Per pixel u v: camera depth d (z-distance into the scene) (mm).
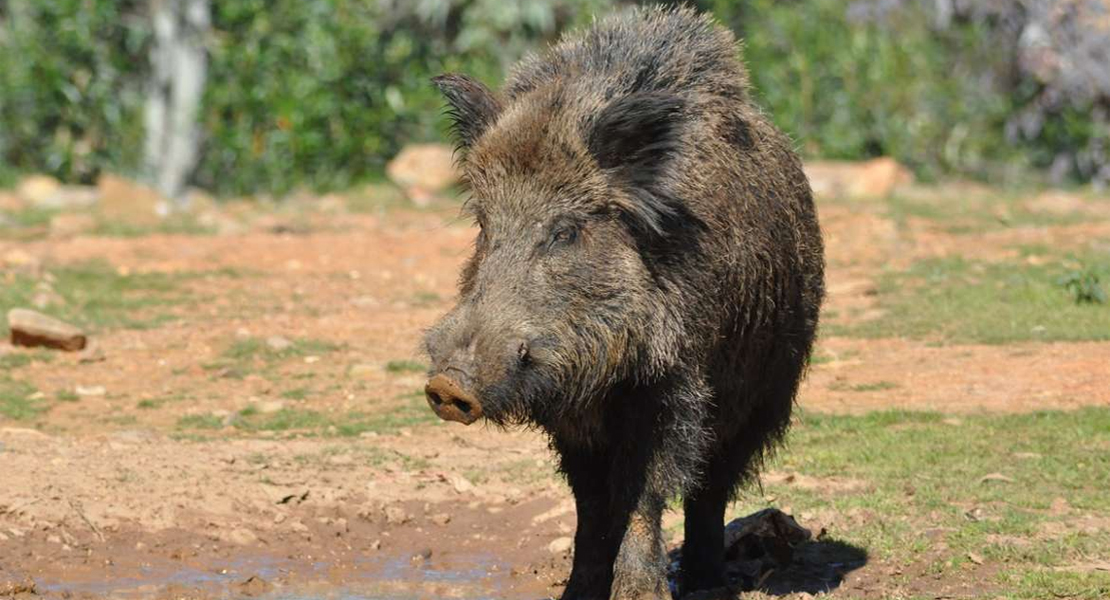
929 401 47375
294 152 95938
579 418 28766
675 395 28562
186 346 57906
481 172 28438
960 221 78875
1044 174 99938
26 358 55500
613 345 27609
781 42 98875
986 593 31062
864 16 102062
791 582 32781
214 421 47500
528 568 34750
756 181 30703
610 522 30312
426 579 34156
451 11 102875
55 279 68000
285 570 34688
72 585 33125
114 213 85312
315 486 39562
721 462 32531
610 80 29547
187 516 37312
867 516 36500
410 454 43125
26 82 95312
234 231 81625
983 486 38188
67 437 44906
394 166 95125
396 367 54406
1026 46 101188
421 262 74125
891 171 89500
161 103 99312
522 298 26984
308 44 97125
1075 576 31328
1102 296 59562
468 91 29969
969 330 56094
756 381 31953
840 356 53438
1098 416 43938
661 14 32469
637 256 28031
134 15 100750
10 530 35656
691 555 32562
